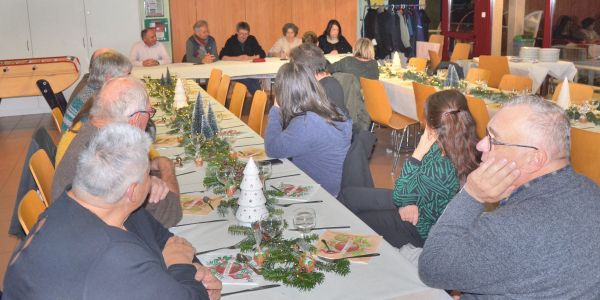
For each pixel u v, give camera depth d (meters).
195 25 8.45
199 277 1.74
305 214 2.12
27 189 3.03
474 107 4.71
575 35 9.20
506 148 1.57
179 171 3.12
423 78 6.42
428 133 2.69
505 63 7.79
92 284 1.37
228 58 8.38
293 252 2.00
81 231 1.42
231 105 5.71
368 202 2.98
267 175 2.64
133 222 1.77
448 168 2.61
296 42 9.05
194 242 2.21
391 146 6.60
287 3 10.66
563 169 1.57
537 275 1.50
